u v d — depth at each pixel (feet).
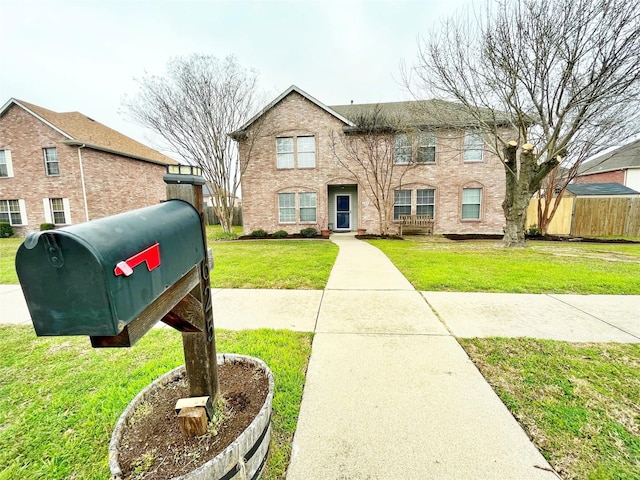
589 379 7.63
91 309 2.83
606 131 28.84
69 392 7.56
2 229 49.65
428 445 5.66
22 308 14.02
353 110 50.31
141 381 7.86
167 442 4.69
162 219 4.05
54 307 2.85
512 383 7.51
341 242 36.83
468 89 28.40
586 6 22.17
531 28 24.26
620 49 22.04
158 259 3.69
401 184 44.11
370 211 45.27
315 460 5.40
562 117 25.59
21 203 50.31
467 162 42.91
